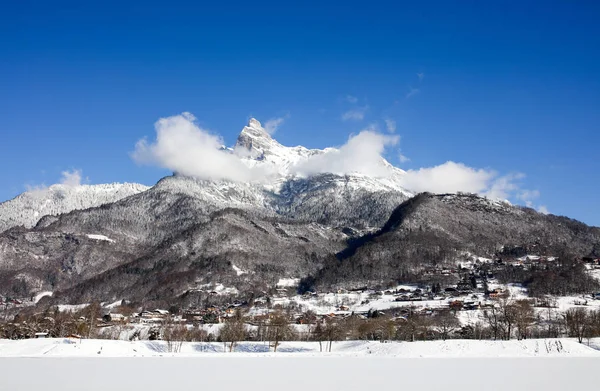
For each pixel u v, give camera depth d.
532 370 89.06
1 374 81.50
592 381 76.31
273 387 69.81
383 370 89.88
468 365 98.06
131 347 157.50
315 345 179.25
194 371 87.31
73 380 75.12
